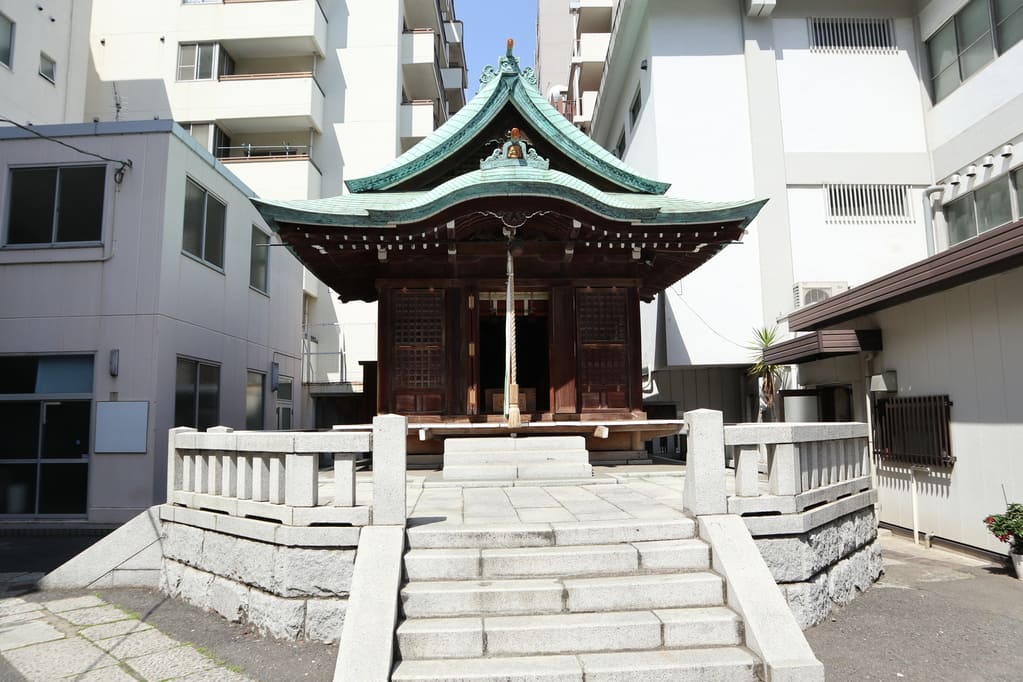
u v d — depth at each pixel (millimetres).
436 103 25422
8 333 10789
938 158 14195
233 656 4828
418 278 10398
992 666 4625
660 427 9703
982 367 7750
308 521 5055
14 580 7336
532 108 10602
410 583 4707
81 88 17141
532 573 4809
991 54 12594
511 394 9383
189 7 19812
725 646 4352
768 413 13578
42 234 11008
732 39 14844
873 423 10000
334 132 20750
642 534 5191
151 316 10742
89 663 4824
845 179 14430
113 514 10328
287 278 16906
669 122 14523
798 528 5254
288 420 16984
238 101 19438
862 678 4418
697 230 9461
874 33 14922
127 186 11023
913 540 9031
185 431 6742
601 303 10562
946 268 7340
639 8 15211
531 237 10344
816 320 10719
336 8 21375
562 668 4008
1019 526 6852
